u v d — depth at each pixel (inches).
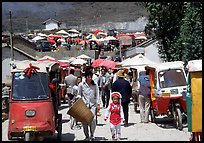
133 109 920.9
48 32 4382.4
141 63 1002.1
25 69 520.1
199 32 846.5
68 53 2566.4
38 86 512.7
